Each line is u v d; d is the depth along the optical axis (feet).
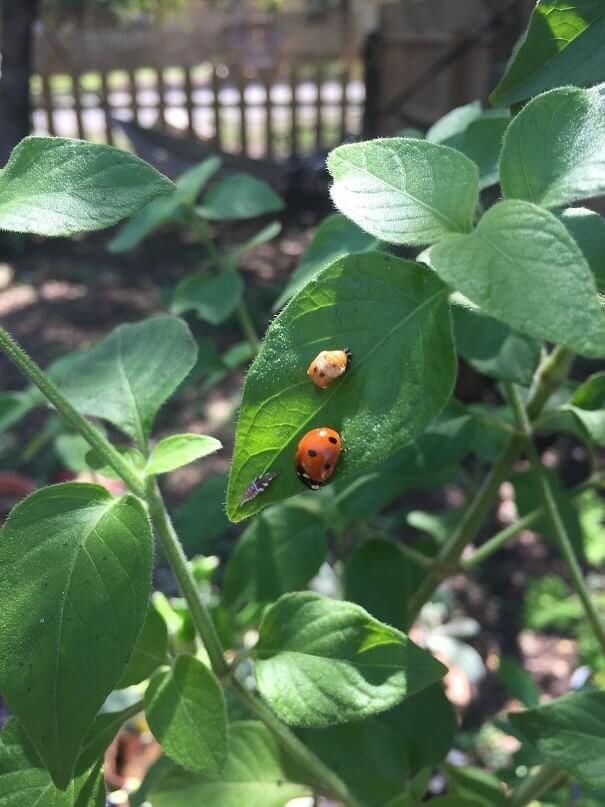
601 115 0.29
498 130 0.40
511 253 0.25
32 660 0.27
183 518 0.57
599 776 0.34
